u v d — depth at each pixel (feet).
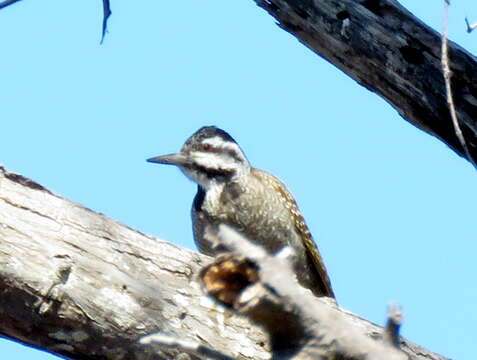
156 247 37.81
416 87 40.04
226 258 32.50
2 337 36.40
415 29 39.93
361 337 26.37
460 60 39.60
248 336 37.32
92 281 36.29
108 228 37.42
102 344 36.40
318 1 41.01
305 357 32.68
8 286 35.50
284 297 28.94
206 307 37.35
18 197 36.86
